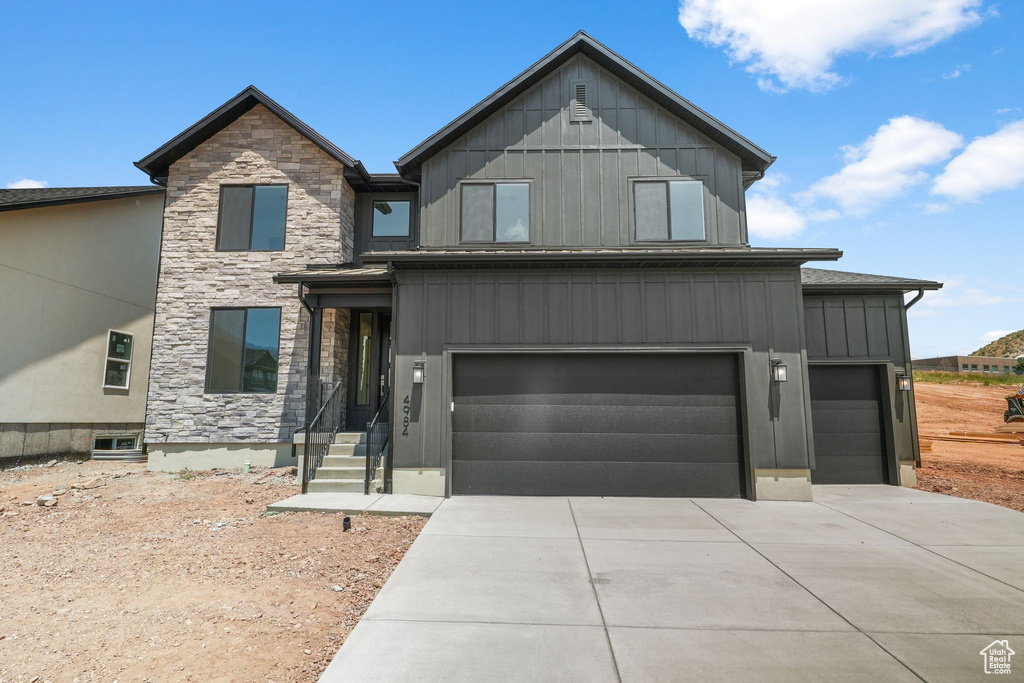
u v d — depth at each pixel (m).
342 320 13.29
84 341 15.12
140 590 5.58
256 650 4.32
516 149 11.70
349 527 7.76
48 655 4.23
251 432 12.72
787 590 5.41
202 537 7.37
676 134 11.70
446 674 3.85
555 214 11.45
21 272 13.48
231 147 13.73
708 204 11.45
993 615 4.84
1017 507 9.30
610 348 9.89
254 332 13.08
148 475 12.18
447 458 9.71
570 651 4.18
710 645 4.29
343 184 13.66
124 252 16.48
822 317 11.61
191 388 12.90
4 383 13.02
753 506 9.09
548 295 10.09
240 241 13.44
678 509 8.86
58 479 11.86
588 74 11.95
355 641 4.33
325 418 11.06
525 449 9.97
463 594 5.29
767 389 9.74
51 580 5.88
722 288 9.99
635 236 11.34
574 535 7.32
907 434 11.34
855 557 6.43
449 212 11.52
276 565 6.30
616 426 9.98
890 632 4.51
